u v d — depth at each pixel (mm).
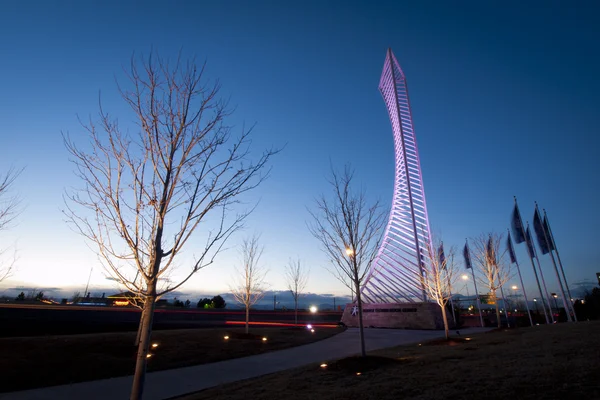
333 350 21125
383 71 67188
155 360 16500
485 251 34875
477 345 16859
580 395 6574
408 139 57375
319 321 63500
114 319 38000
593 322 24656
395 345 22844
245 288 28562
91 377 13414
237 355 18969
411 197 51875
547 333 18781
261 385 11031
